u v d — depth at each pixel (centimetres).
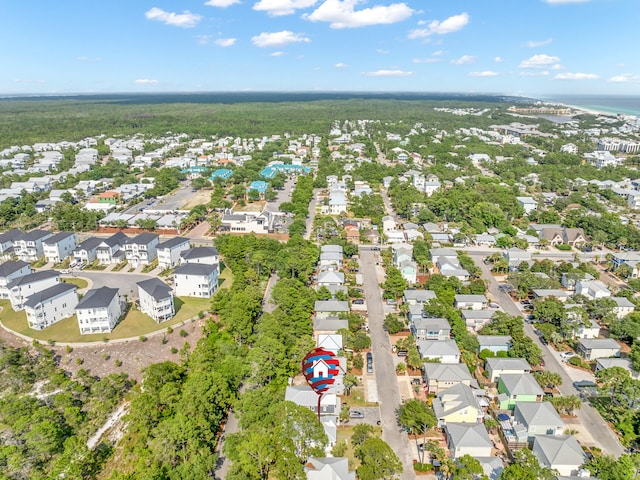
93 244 16912
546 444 7775
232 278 15362
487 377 10256
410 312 12444
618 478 6994
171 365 9688
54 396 9331
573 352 11344
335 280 14362
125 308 13088
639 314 12062
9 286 13000
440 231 19875
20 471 7638
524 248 18025
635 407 8900
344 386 9656
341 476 7019
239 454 7219
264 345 10044
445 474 7562
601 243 18288
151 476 6831
